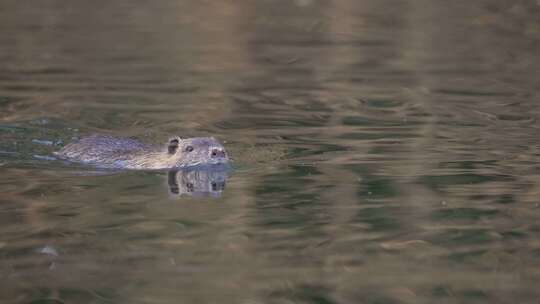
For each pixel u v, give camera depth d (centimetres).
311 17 9225
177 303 2691
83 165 4344
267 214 3541
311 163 4309
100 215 3534
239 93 5997
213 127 5078
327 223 3431
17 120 5228
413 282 2861
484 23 8806
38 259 3058
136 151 4491
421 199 3728
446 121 5194
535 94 5944
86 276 2906
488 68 6806
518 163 4275
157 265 2998
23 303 2702
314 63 7012
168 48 7575
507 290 2797
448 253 3120
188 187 3938
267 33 8356
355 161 4331
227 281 2845
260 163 4328
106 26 8594
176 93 5969
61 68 6712
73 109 5519
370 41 7969
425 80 6397
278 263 3025
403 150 4538
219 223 3434
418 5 9925
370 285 2844
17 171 4197
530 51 7481
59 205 3666
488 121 5188
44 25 8594
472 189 3862
